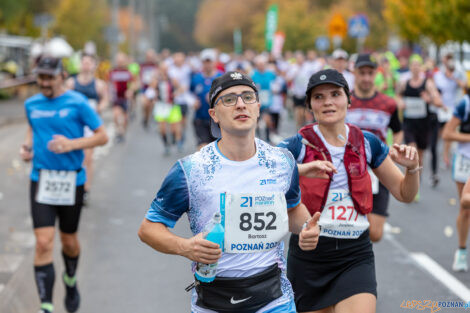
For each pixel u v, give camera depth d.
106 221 16.02
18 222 15.97
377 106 11.58
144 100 37.56
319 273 7.95
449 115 25.41
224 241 6.11
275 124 30.78
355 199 7.90
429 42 52.91
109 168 24.14
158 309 10.37
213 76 22.36
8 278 11.78
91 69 19.06
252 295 6.21
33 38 74.25
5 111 45.22
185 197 6.09
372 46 86.31
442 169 24.86
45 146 10.29
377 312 10.21
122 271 12.24
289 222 6.70
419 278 11.90
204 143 22.69
